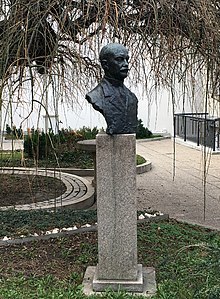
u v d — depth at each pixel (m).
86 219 5.23
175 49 3.87
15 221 5.06
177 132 17.33
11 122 3.22
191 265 3.78
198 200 7.27
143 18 3.87
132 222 3.32
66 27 3.60
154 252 4.29
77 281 3.55
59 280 3.57
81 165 10.31
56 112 3.50
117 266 3.35
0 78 3.49
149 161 11.23
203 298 2.95
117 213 3.32
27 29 3.34
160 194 7.75
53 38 3.81
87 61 4.79
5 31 3.69
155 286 3.40
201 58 4.03
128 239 3.33
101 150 3.29
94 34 3.59
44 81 3.34
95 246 4.36
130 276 3.35
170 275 3.62
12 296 3.19
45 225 4.92
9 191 7.18
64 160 10.59
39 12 3.47
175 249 4.34
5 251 4.24
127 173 3.29
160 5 3.70
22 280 3.53
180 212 6.43
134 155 3.28
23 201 6.55
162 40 3.77
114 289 3.31
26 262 3.98
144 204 6.96
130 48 3.90
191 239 4.70
